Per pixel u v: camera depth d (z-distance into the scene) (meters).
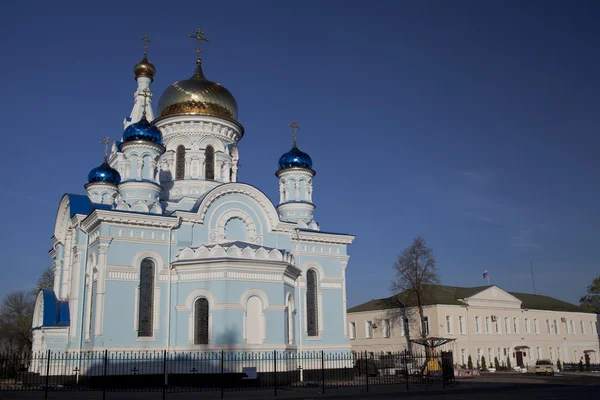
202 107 53.06
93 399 29.45
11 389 37.66
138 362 39.97
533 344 83.75
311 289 50.94
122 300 40.72
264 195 48.59
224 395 31.84
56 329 44.25
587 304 111.88
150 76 64.12
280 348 41.47
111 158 60.62
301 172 56.47
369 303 83.94
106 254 40.88
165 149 49.12
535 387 38.88
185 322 41.34
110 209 43.09
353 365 51.78
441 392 34.34
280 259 43.50
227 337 39.75
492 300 79.38
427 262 68.56
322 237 51.88
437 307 72.06
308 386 39.62
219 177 53.00
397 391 35.00
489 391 35.28
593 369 80.81
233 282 40.97
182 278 42.44
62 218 52.50
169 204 49.22
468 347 73.69
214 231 45.81
